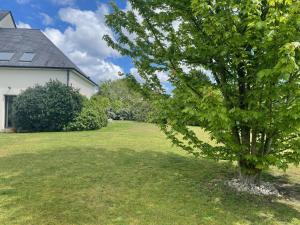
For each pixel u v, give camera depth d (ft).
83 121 54.95
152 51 20.26
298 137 17.20
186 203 16.55
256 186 18.95
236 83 18.08
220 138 16.80
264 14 16.05
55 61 62.54
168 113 17.54
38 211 15.02
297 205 16.75
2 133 52.80
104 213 14.97
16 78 61.87
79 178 20.68
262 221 14.46
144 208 15.72
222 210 15.67
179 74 18.63
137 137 42.14
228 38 15.88
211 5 16.08
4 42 66.69
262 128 17.04
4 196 17.10
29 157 27.45
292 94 15.34
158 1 19.56
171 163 25.70
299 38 14.10
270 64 14.97
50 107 53.93
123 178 20.90
